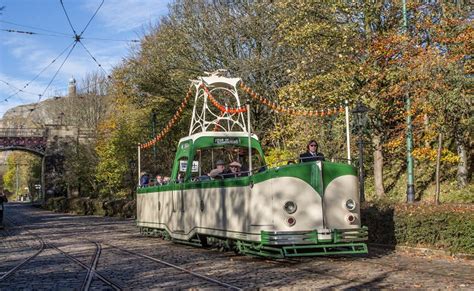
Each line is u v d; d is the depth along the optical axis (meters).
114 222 33.88
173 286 9.20
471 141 20.22
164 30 34.81
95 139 48.66
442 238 12.18
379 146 21.17
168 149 37.44
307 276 9.74
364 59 19.61
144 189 21.39
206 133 16.31
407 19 18.19
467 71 14.77
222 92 29.09
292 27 21.53
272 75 29.52
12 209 67.50
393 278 9.31
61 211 56.50
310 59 20.80
